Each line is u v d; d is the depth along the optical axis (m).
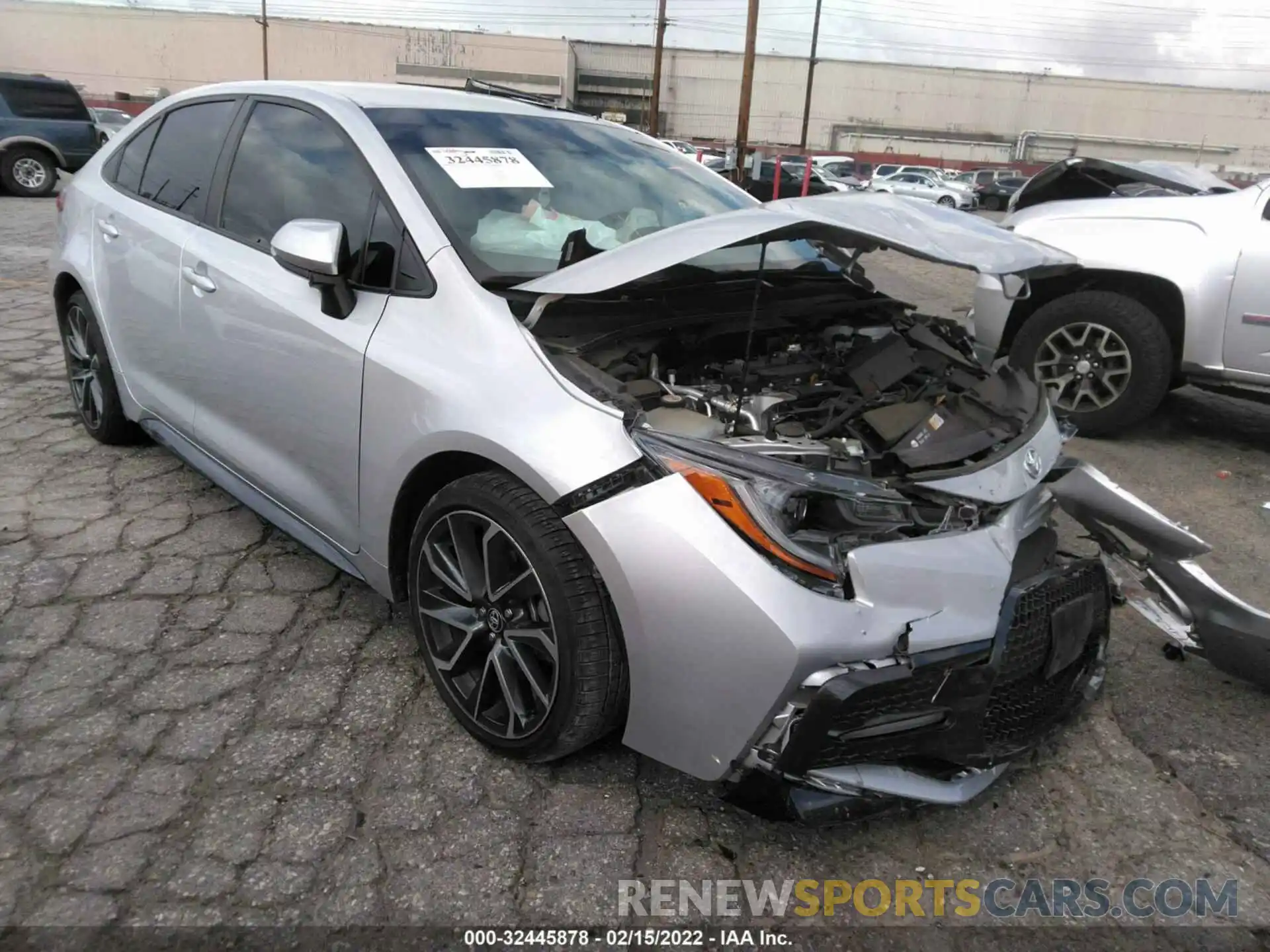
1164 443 5.19
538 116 3.28
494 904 1.95
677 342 2.58
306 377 2.64
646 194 3.09
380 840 2.09
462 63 56.28
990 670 2.02
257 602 3.02
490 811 2.19
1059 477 2.72
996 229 2.54
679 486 1.94
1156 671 2.94
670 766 2.06
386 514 2.48
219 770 2.27
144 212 3.49
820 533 1.99
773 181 20.27
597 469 2.00
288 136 3.00
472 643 2.36
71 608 2.90
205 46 55.22
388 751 2.37
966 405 2.54
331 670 2.69
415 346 2.37
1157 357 4.84
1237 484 4.59
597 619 2.06
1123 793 2.39
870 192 2.75
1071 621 2.24
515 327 2.27
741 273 2.96
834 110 61.69
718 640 1.89
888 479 2.15
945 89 61.78
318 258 2.34
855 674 1.87
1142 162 6.38
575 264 2.10
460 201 2.63
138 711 2.46
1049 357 5.21
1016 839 2.22
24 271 8.24
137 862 1.99
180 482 3.87
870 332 2.95
